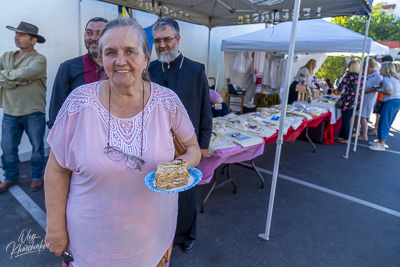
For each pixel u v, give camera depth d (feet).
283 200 10.89
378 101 22.09
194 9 15.90
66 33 13.25
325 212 10.12
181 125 4.21
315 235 8.65
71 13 13.25
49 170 3.72
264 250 7.82
